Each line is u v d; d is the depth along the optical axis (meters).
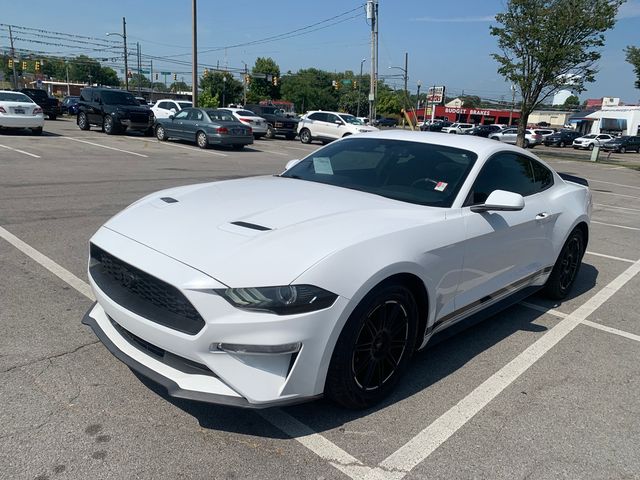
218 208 3.23
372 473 2.53
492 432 2.93
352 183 3.96
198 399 2.54
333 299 2.62
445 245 3.27
